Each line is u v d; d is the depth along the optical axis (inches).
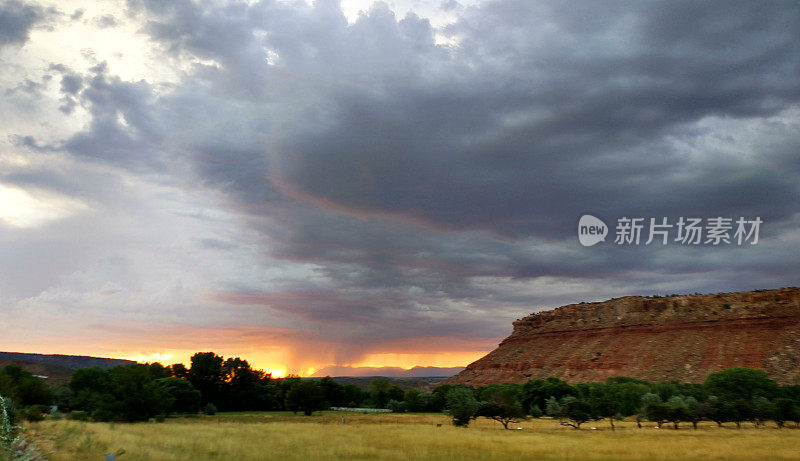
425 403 5000.0
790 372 6018.7
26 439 1147.9
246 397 5157.5
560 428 2689.5
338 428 2317.9
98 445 1231.5
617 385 4202.8
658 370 6983.3
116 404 2728.8
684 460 1348.4
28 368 7219.5
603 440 1873.8
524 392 4119.1
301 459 1225.4
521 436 2020.2
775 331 6865.2
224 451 1327.5
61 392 3693.4
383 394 5871.1
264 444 1486.2
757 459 1370.6
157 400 2861.7
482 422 3228.3
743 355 6643.7
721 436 2123.5
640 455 1434.5
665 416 2696.9
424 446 1571.1
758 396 4020.7
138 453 1187.3
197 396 4259.4
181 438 1576.0
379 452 1381.6
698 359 6904.5
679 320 7849.4
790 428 2743.6
